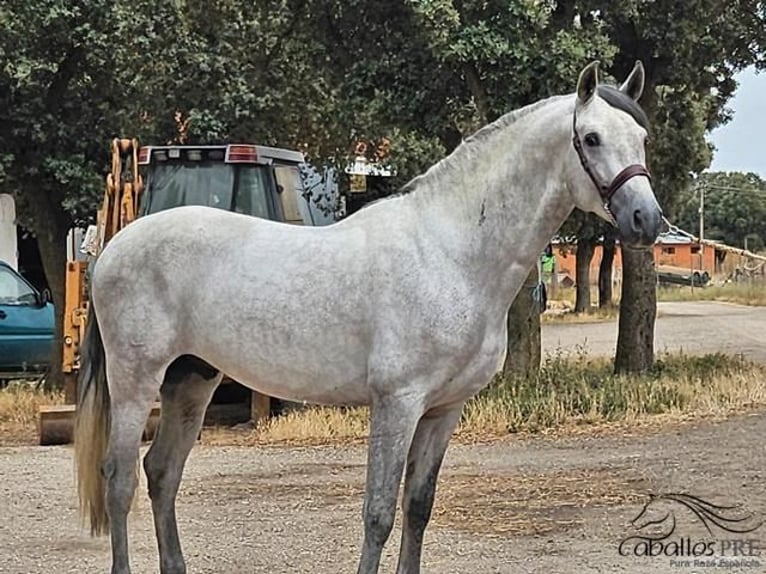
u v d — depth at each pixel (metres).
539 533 6.87
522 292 12.87
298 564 6.25
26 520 7.43
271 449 10.25
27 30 12.21
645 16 13.00
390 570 6.23
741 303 39.41
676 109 16.58
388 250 5.03
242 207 11.34
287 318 5.17
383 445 4.91
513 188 5.01
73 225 13.69
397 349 4.91
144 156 11.42
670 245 60.34
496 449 10.04
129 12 12.93
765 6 13.84
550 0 12.11
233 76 14.25
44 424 10.61
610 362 16.12
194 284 5.42
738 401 12.33
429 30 11.10
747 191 77.00
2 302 14.76
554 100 5.09
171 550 5.72
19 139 12.73
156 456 5.75
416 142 15.62
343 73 12.68
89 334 5.73
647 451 9.71
